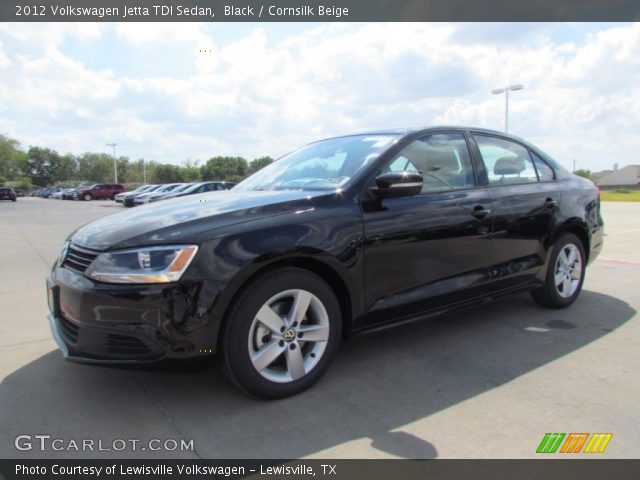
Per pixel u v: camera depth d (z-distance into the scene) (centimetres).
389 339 374
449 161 363
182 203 312
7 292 549
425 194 336
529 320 418
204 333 247
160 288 240
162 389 289
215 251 249
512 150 418
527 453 224
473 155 379
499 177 392
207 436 240
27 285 588
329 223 284
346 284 292
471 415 258
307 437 238
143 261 243
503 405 269
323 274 296
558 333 386
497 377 305
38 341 376
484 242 363
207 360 254
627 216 1563
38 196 6825
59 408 268
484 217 360
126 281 241
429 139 359
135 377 305
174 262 243
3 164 8225
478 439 236
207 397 279
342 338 310
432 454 224
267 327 267
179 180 8994
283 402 273
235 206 281
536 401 273
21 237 1145
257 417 257
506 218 377
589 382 297
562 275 443
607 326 402
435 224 330
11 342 374
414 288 326
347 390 288
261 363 266
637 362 328
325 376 307
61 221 1744
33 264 746
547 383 296
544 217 408
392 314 317
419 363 328
